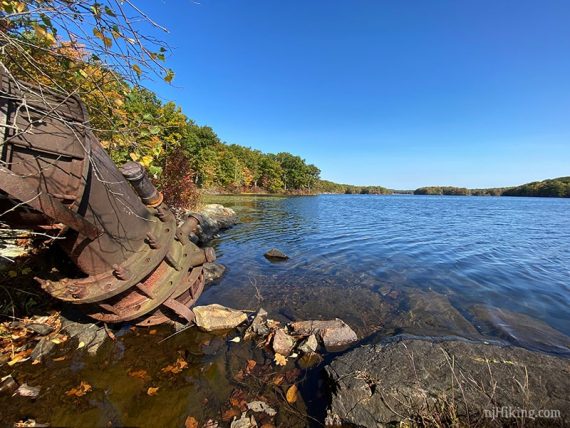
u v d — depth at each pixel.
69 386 3.44
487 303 6.47
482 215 29.06
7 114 2.49
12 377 3.42
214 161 51.25
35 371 3.61
